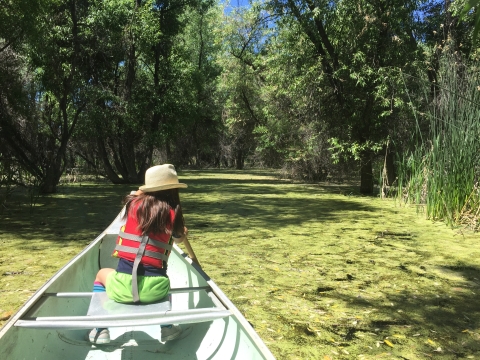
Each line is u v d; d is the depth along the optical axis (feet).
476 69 27.76
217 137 125.08
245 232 26.48
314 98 51.37
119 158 67.51
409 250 22.04
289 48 51.34
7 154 42.68
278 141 63.87
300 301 14.74
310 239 24.53
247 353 8.92
